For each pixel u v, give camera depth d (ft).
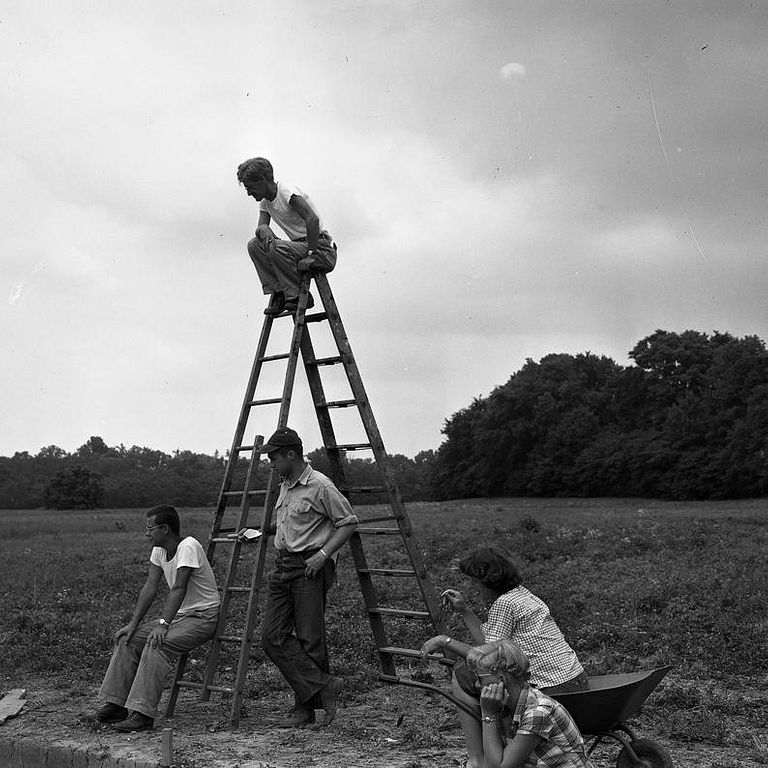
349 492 29.76
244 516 27.96
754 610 41.45
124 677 26.18
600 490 291.99
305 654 25.41
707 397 271.90
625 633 37.63
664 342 303.48
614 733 18.54
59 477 350.43
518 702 16.30
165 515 27.12
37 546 100.63
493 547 19.47
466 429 346.54
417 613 27.66
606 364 343.67
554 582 52.75
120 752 22.97
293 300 29.17
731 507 184.96
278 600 25.89
